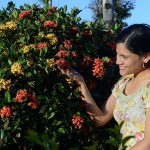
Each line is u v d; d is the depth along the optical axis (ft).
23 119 11.85
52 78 12.25
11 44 12.93
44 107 12.07
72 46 13.41
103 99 13.16
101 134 12.54
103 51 13.98
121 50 7.84
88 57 13.12
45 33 13.39
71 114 12.05
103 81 13.29
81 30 13.82
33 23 13.61
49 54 12.75
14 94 12.01
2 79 11.83
